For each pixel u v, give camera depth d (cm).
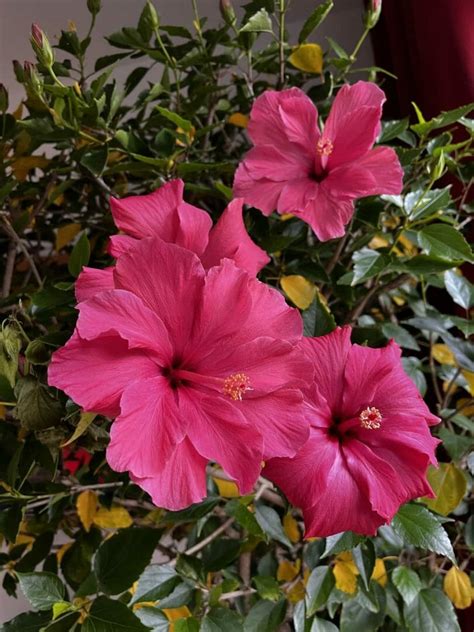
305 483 30
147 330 27
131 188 57
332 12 69
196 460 27
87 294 29
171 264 27
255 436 27
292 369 29
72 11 68
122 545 33
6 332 31
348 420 32
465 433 48
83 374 26
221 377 29
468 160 53
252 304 29
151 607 35
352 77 71
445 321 44
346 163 38
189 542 41
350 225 43
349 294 44
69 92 38
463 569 49
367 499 30
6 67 72
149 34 46
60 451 39
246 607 44
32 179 64
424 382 43
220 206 51
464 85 54
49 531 43
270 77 64
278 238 41
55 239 59
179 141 47
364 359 34
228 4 43
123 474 38
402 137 48
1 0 67
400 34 63
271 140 39
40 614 32
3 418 41
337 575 40
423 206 39
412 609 39
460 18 54
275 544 45
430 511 35
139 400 26
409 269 38
